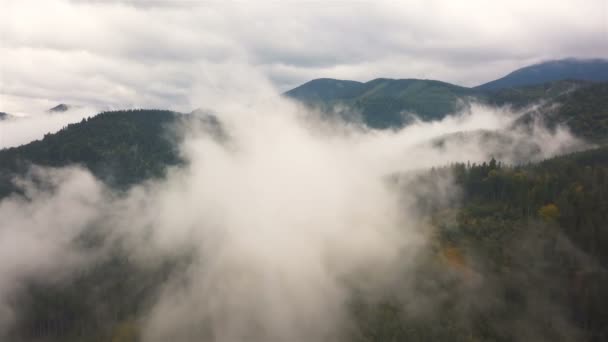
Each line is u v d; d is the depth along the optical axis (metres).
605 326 129.38
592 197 174.00
